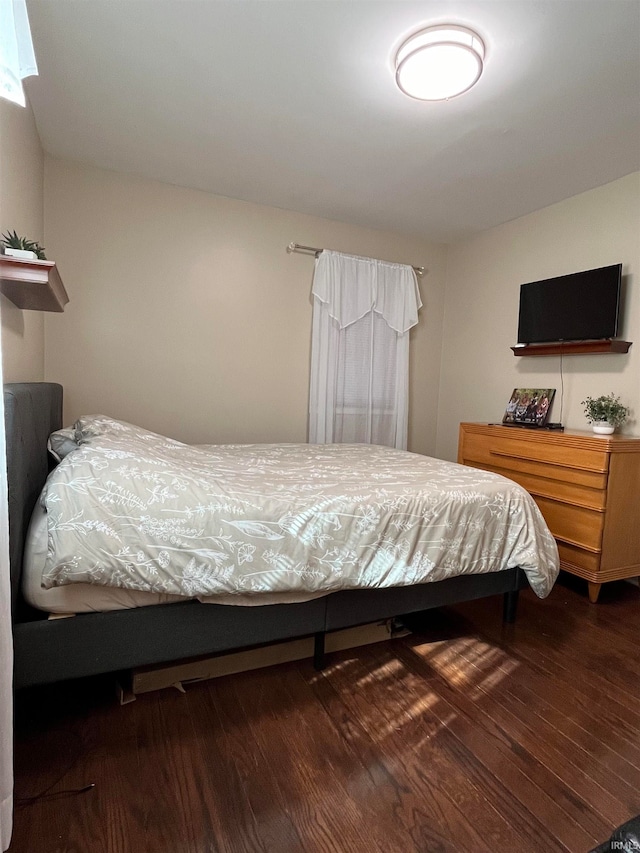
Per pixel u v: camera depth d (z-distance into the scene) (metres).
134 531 1.36
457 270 4.21
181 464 1.73
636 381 2.82
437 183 3.04
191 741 1.40
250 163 2.85
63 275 2.95
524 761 1.37
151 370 3.24
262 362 3.60
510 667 1.87
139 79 2.08
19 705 1.54
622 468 2.50
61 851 1.05
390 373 4.02
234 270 3.44
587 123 2.31
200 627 1.49
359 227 3.87
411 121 2.33
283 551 1.55
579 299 3.01
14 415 1.19
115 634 1.38
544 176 2.90
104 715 1.51
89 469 1.42
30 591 1.32
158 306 3.23
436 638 2.09
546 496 2.80
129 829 1.11
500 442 3.17
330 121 2.36
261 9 1.65
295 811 1.18
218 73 2.02
